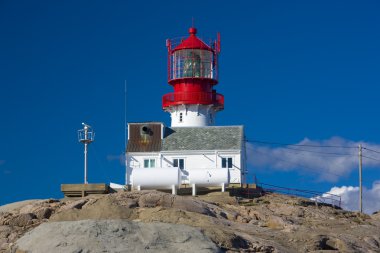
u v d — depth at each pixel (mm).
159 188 63594
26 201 54438
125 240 43312
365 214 62625
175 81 80312
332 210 62812
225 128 72875
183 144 71438
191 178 63781
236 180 69562
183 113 80062
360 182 69938
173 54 80938
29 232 45500
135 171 63469
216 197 61281
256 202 61906
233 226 50125
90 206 50344
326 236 50219
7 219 49875
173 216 49094
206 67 80375
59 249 42500
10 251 44281
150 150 71250
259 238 48000
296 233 50594
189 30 81625
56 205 52031
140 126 72438
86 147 66438
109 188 64750
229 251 44625
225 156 70188
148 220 48531
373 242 52625
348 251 49250
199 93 79500
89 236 43344
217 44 81312
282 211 58812
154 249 42875
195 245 43469
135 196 51906
